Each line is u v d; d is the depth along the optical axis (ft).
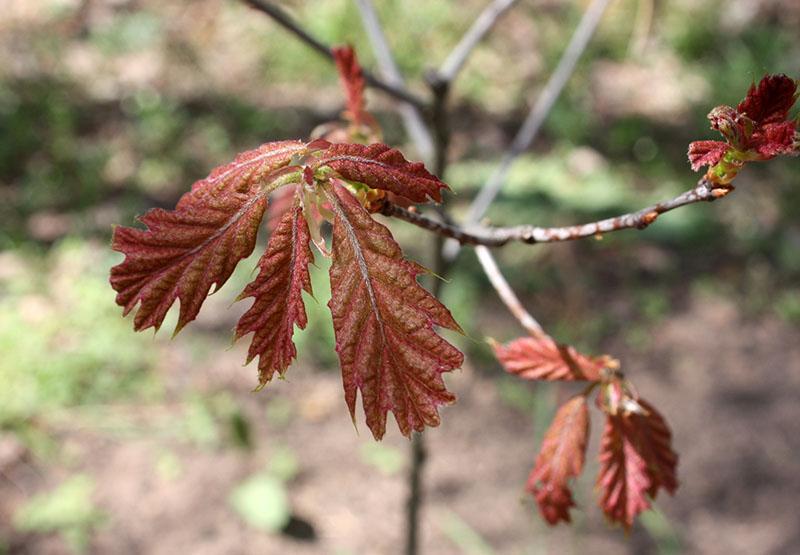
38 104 25.08
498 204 22.29
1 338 17.54
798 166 24.13
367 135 4.89
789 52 28.91
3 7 29.45
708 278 20.81
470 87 27.84
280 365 2.77
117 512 15.01
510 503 15.51
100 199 22.03
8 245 20.07
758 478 16.02
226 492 15.49
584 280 20.45
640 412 4.43
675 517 15.26
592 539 14.89
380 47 7.86
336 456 16.39
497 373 17.98
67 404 16.90
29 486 15.37
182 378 17.60
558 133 25.88
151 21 29.48
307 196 2.91
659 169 24.44
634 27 29.81
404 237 20.45
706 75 28.37
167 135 24.73
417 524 9.13
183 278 2.81
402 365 2.75
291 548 14.69
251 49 28.76
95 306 18.53
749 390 17.93
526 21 30.81
